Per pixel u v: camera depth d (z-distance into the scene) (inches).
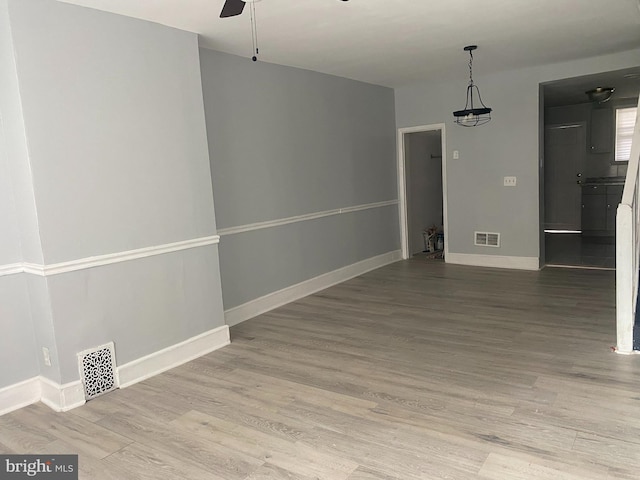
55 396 120.0
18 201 118.2
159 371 139.9
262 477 88.4
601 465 86.2
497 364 132.5
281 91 202.7
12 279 120.0
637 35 179.2
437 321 172.7
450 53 195.8
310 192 221.0
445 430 100.6
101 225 125.7
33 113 111.6
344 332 166.7
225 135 177.6
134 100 132.6
